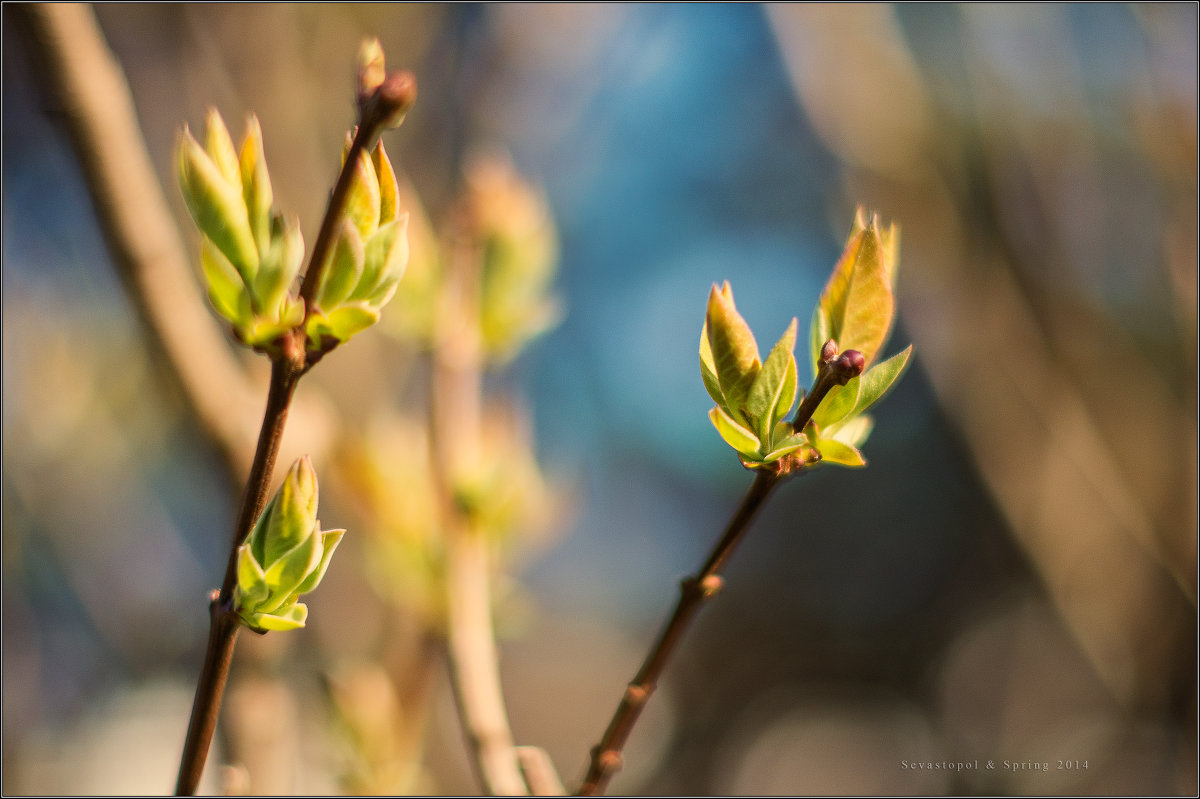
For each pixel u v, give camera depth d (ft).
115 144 1.66
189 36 3.13
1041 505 4.40
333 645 2.73
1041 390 4.34
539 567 8.34
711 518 9.40
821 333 1.47
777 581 10.30
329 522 2.76
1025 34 4.19
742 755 9.27
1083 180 4.32
